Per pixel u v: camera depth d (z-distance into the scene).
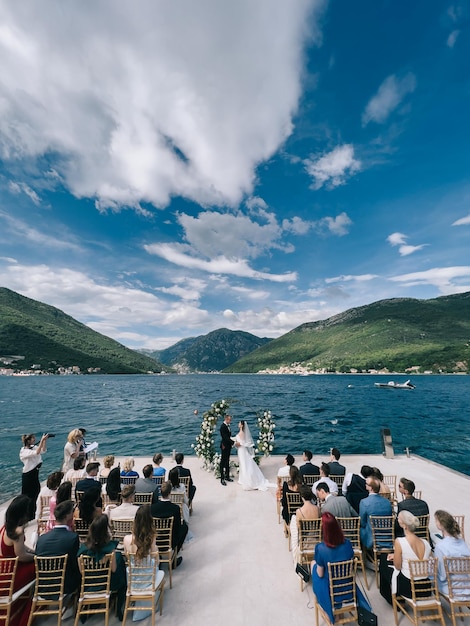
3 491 11.47
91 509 4.25
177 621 3.58
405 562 3.53
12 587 3.29
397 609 3.74
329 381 106.62
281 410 35.62
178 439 20.86
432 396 52.62
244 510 6.64
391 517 4.37
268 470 9.33
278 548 5.18
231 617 3.64
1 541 3.47
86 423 27.52
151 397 54.09
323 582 3.35
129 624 3.52
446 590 3.49
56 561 3.48
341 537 3.42
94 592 3.51
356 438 21.17
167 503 4.66
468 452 18.19
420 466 9.53
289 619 3.62
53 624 3.55
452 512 6.42
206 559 4.86
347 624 3.53
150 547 3.67
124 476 6.14
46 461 15.68
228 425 8.43
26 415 32.56
